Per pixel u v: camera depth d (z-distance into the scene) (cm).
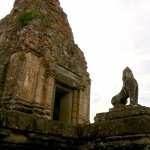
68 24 1975
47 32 1683
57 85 1695
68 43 1872
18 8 1827
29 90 1441
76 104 1792
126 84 891
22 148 696
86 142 771
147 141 631
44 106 1498
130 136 668
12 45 1581
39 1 1817
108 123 732
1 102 1388
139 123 659
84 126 799
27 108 1391
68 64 1783
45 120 750
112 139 704
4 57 1584
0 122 652
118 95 909
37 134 725
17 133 687
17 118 690
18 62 1454
